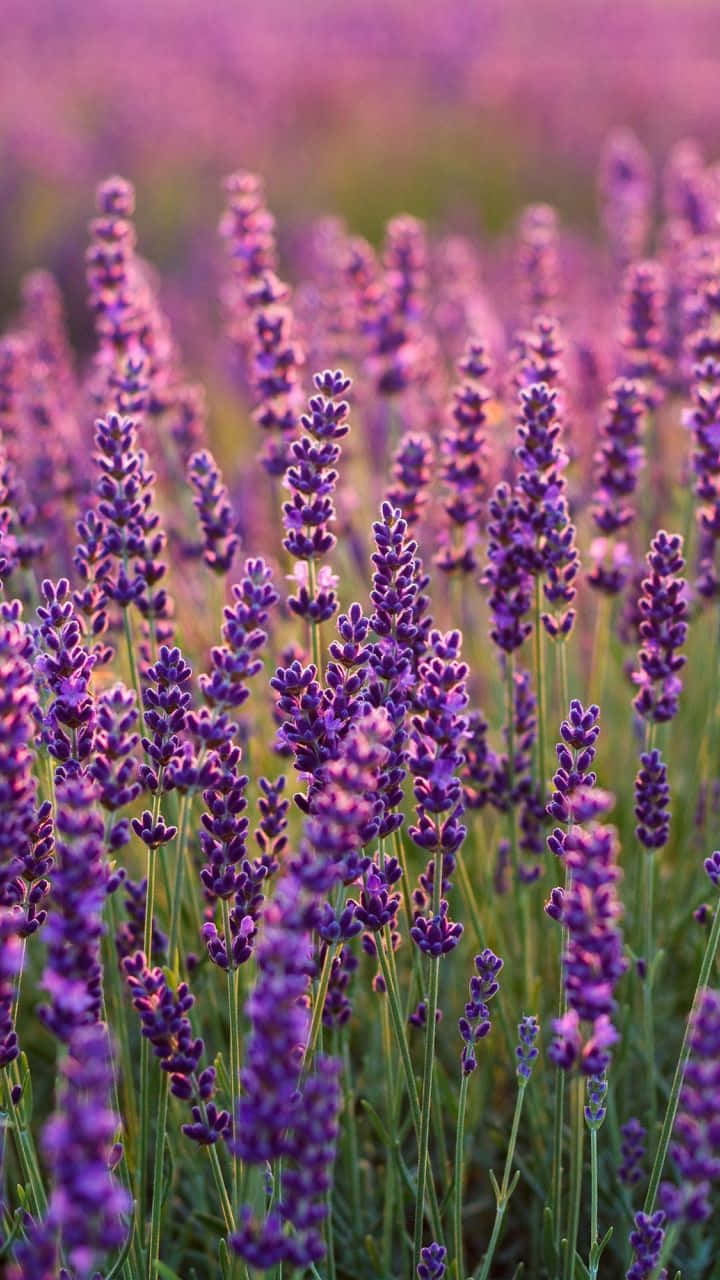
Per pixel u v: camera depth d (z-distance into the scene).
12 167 19.27
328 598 3.24
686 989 4.45
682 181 6.83
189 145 21.56
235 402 10.15
